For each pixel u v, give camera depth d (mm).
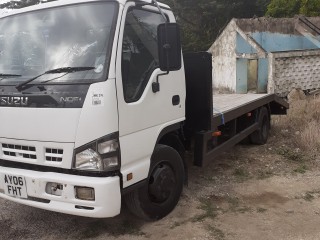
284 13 24984
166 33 3631
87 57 3545
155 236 4066
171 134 4527
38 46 3861
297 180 5629
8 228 4305
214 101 6969
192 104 4965
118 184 3486
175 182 4492
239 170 6109
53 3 4012
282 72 16219
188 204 4805
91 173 3396
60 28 3816
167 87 4168
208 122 4926
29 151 3625
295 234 4062
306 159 6566
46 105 3455
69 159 3414
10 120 3656
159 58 3732
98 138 3342
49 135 3457
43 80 3574
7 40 4102
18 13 4219
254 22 18906
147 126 3875
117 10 3596
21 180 3627
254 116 7297
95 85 3342
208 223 4320
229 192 5227
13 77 3828
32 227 4328
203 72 4828
